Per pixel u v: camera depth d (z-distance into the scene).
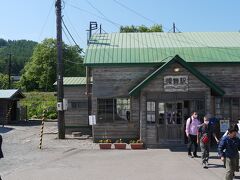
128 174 15.30
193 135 19.80
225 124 25.31
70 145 25.22
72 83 32.47
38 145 25.06
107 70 26.95
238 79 26.97
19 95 43.38
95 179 14.38
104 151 22.50
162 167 16.88
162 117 24.77
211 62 26.66
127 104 26.92
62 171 16.09
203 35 31.84
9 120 41.25
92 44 29.25
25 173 15.72
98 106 26.97
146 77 26.80
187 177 14.60
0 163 18.33
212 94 25.69
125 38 30.78
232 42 29.78
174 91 24.53
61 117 28.78
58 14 29.08
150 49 28.17
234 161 12.48
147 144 24.52
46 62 96.31
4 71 134.75
